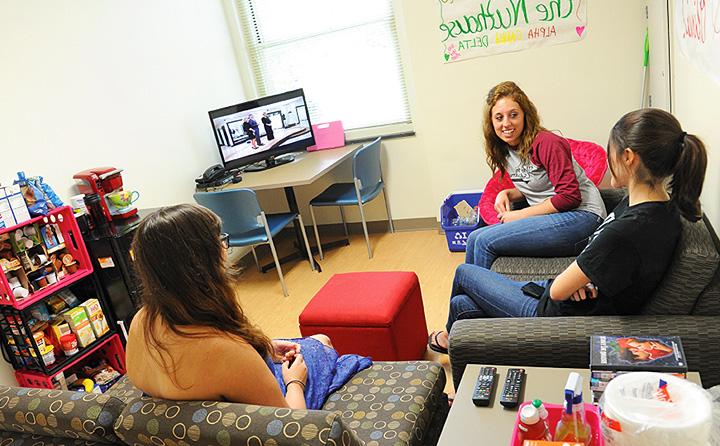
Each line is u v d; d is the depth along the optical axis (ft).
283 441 3.72
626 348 4.18
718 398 4.02
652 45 9.39
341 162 13.50
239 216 11.19
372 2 13.03
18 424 4.85
